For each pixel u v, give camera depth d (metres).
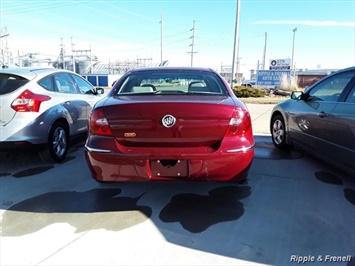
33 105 4.10
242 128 2.83
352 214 3.01
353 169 3.44
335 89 4.05
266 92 23.25
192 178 2.78
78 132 5.34
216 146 2.79
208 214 3.01
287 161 4.78
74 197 3.40
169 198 3.38
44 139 4.26
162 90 3.47
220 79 3.74
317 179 3.96
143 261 2.27
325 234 2.65
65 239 2.55
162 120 2.72
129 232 2.68
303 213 3.02
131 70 4.01
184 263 2.25
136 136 2.76
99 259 2.29
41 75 4.54
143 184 3.78
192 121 2.73
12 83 4.14
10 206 3.17
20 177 4.03
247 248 2.44
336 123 3.70
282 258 2.32
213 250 2.42
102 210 3.09
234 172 2.82
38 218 2.92
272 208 3.13
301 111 4.69
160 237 2.60
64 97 4.90
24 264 2.22
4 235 2.61
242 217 2.94
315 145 4.27
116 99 3.07
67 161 4.76
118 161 2.77
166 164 2.76
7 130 3.92
